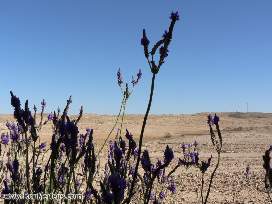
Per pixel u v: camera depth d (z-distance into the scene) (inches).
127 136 148.3
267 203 405.4
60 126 123.6
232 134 1521.9
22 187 162.4
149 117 2942.9
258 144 1093.1
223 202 407.8
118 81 209.8
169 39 106.9
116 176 94.3
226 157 797.2
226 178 542.3
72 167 125.8
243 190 470.0
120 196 93.8
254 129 1884.8
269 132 1652.3
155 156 757.9
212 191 460.4
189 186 478.6
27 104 128.3
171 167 624.7
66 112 126.9
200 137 1389.0
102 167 387.2
